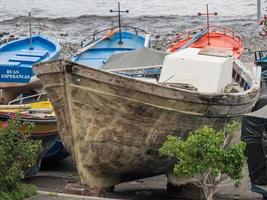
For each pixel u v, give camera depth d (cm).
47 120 3625
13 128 2881
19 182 2958
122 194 3519
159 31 9512
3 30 9844
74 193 3256
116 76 3041
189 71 3419
